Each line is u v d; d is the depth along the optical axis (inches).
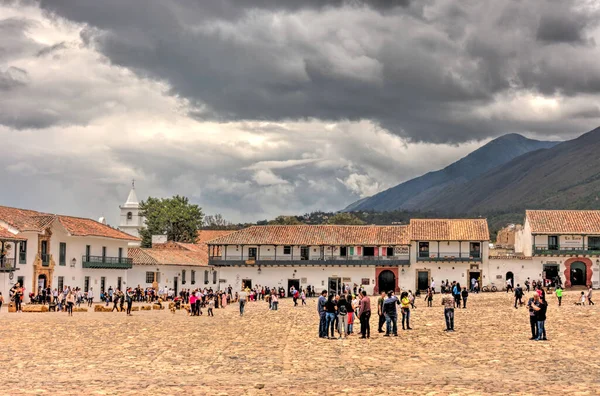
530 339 1519.4
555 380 996.6
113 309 2618.1
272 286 4072.3
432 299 2952.8
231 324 2009.1
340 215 7544.3
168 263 3932.1
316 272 4045.3
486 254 3897.6
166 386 975.0
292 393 917.2
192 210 6176.2
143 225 6441.9
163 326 1927.9
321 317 1619.1
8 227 2913.4
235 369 1140.5
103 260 3609.7
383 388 943.7
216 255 4239.7
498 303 2640.3
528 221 3939.5
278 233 4143.7
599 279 3806.6
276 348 1422.2
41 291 2935.5
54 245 3206.2
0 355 1312.7
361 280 4005.9
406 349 1381.6
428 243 3961.6
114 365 1186.6
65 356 1300.4
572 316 2031.3
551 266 3850.9
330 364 1187.9
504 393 892.6
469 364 1167.0
